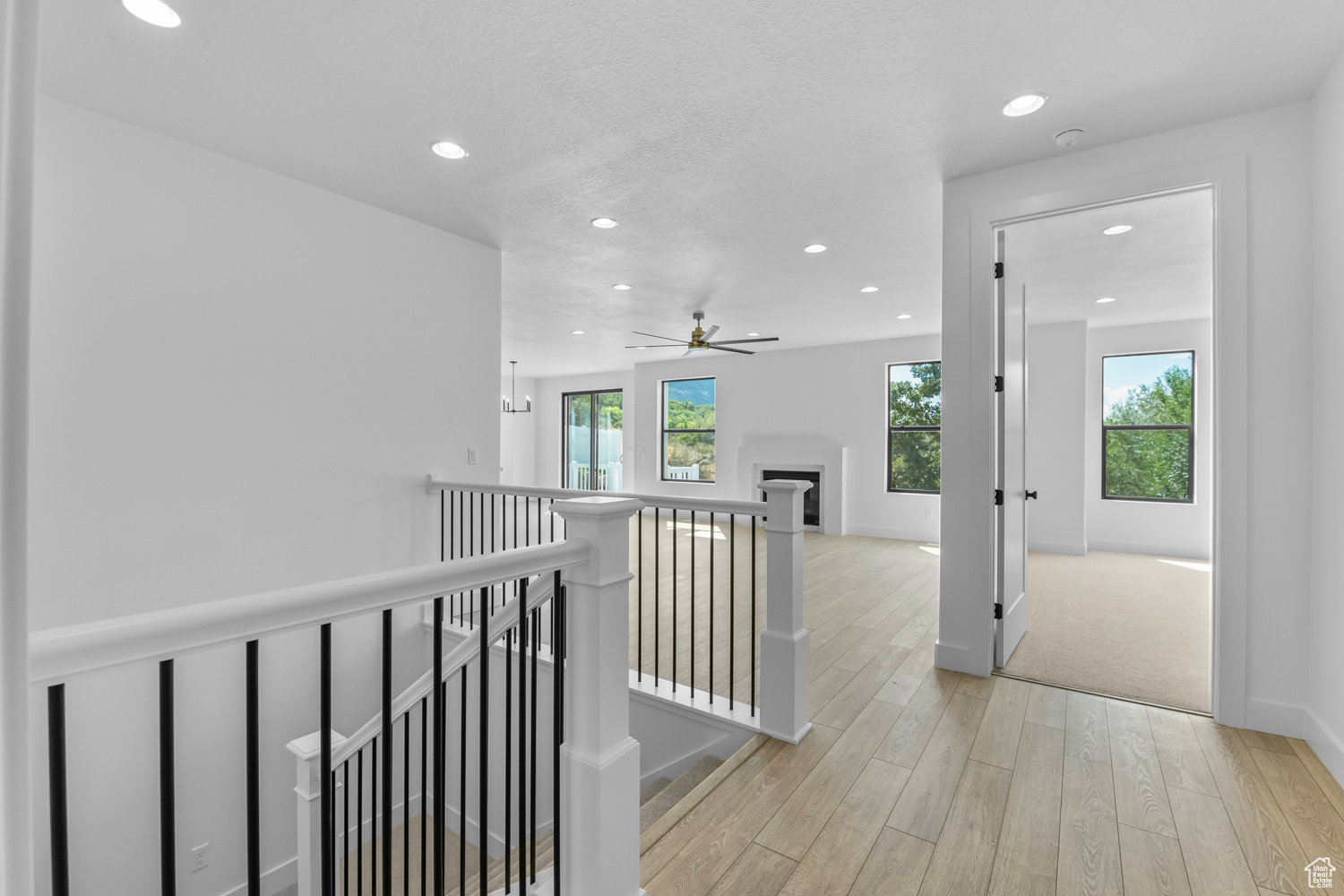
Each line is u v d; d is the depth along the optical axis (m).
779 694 2.27
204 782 2.66
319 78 2.16
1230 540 2.31
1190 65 2.04
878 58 2.03
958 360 2.88
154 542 2.54
